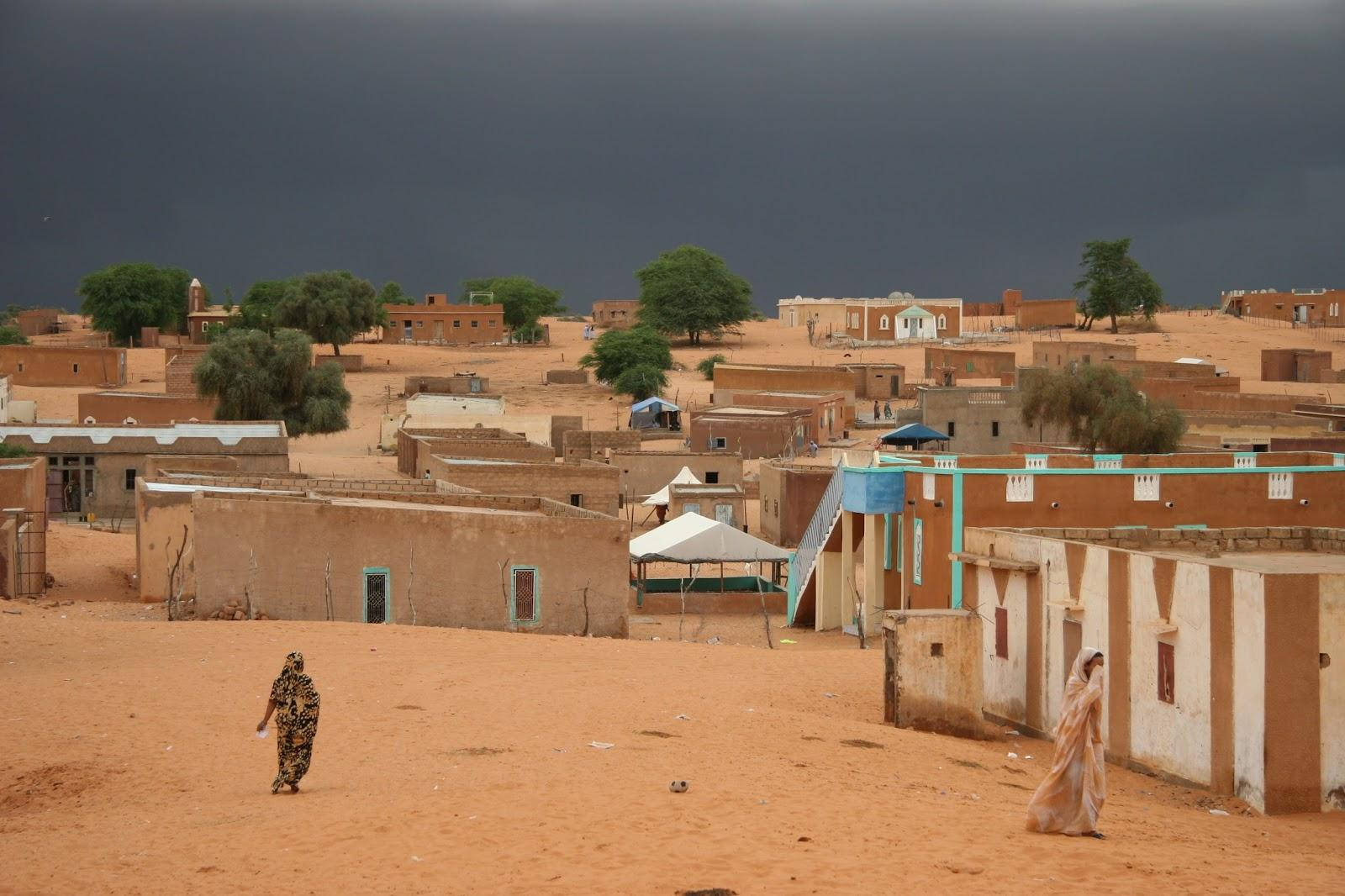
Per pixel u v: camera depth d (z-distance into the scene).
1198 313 177.50
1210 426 76.12
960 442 88.81
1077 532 26.05
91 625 29.72
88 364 112.25
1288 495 33.75
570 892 11.03
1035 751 22.64
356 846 12.43
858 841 12.91
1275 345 142.50
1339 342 145.50
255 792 15.53
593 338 166.75
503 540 34.28
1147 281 159.38
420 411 88.94
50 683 22.72
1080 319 170.00
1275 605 18.62
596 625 34.91
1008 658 25.39
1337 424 74.75
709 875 11.52
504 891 11.06
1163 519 33.34
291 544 33.03
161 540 37.97
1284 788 18.58
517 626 34.34
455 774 15.84
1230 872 12.48
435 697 21.95
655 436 95.06
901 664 22.80
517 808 13.79
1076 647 23.22
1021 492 32.91
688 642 36.47
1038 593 24.33
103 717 19.97
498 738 18.50
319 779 16.09
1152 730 21.16
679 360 143.00
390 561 33.59
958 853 12.57
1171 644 20.69
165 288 162.75
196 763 17.23
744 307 158.12
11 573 38.44
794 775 16.41
